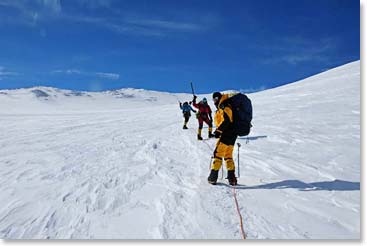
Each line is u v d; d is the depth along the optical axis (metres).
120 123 20.30
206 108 12.33
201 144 10.97
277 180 6.51
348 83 32.03
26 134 15.28
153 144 11.02
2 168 8.08
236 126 6.30
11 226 4.70
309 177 6.67
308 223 4.60
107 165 8.02
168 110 34.47
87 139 12.88
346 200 5.41
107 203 5.45
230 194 5.71
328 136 10.65
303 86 41.44
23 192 6.11
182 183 6.38
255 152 9.03
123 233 4.40
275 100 29.27
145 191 5.98
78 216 4.98
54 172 7.46
